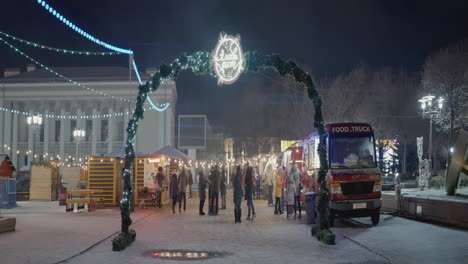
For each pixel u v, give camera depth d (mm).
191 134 63594
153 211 24141
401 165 56344
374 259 10586
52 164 33906
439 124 48844
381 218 19547
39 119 43094
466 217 15586
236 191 18422
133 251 11711
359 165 17359
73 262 10211
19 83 64312
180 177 23906
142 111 14406
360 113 52812
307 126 53312
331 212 16734
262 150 62844
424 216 18281
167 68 14492
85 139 64312
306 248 12125
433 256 10805
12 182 26422
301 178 21047
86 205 23609
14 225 15305
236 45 14586
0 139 64375
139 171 27203
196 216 21250
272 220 19250
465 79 46656
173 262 10258
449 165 19406
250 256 10984
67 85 63781
